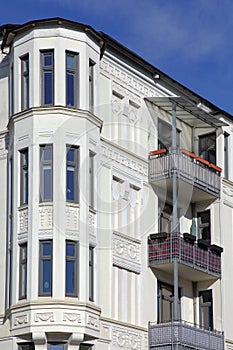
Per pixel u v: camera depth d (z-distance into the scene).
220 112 49.66
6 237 40.75
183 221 47.66
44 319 37.75
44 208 38.94
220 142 49.22
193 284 47.44
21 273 39.09
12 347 38.44
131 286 42.66
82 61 40.50
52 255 38.41
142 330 42.62
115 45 43.09
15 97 40.69
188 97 48.41
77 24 40.50
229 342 46.84
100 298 40.38
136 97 44.84
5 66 42.47
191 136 49.22
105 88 42.72
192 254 44.66
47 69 40.22
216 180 47.88
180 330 42.38
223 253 47.75
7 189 41.16
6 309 39.50
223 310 46.81
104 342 40.06
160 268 44.44
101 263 40.88
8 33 41.16
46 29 40.38
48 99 39.94
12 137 40.69
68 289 38.44
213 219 47.97
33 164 39.38
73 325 37.88
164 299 44.94
